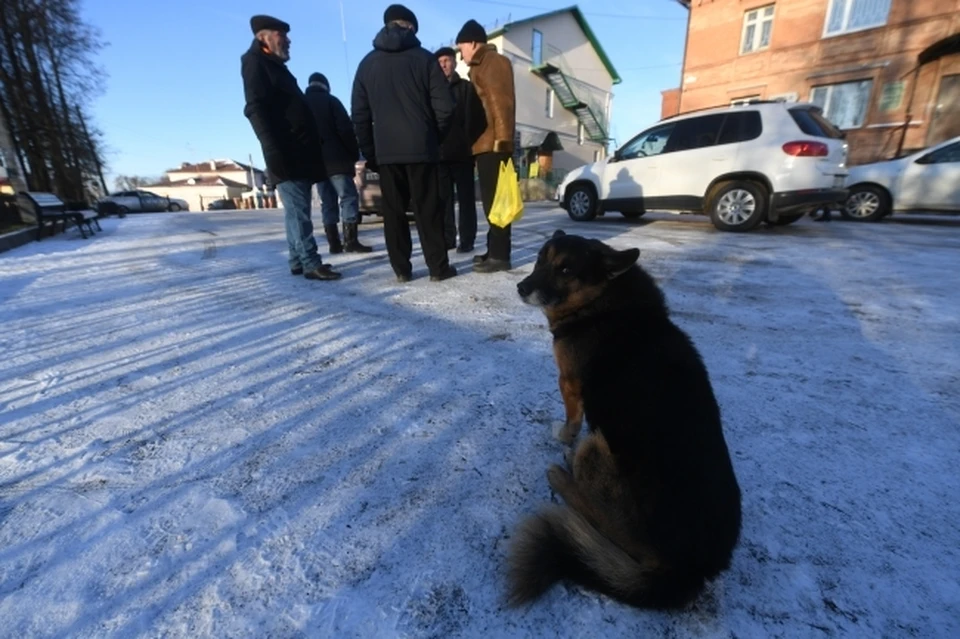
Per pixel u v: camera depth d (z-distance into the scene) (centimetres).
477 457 167
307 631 104
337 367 243
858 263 452
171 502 144
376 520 137
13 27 1553
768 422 184
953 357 240
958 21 1172
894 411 191
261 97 366
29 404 206
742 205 641
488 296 365
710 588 115
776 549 125
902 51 1262
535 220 886
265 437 180
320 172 429
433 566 121
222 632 103
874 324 289
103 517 138
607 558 114
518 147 2341
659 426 124
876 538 128
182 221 1234
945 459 160
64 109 1866
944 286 368
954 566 119
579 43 2712
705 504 112
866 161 1360
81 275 478
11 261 570
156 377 234
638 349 148
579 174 836
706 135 664
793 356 246
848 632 103
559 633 104
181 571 119
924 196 777
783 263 457
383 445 175
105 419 194
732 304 333
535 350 261
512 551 117
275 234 828
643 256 497
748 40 1570
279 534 131
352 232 571
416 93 346
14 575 117
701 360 145
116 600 111
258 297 378
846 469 156
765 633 104
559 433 178
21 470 159
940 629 103
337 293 385
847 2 1344
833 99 1420
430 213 390
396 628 104
